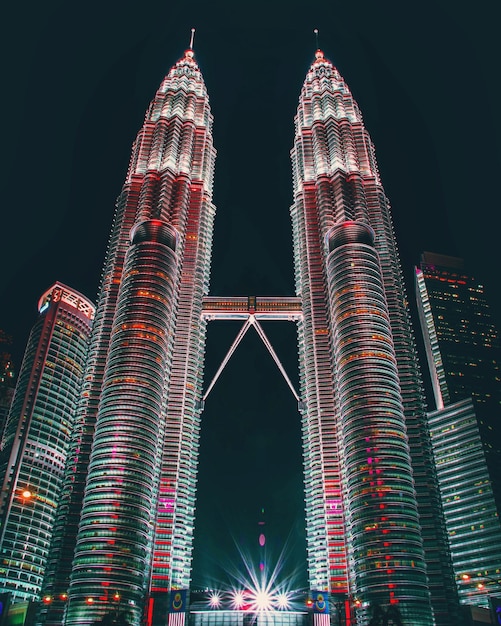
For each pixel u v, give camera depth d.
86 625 183.62
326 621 171.62
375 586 189.38
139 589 197.50
